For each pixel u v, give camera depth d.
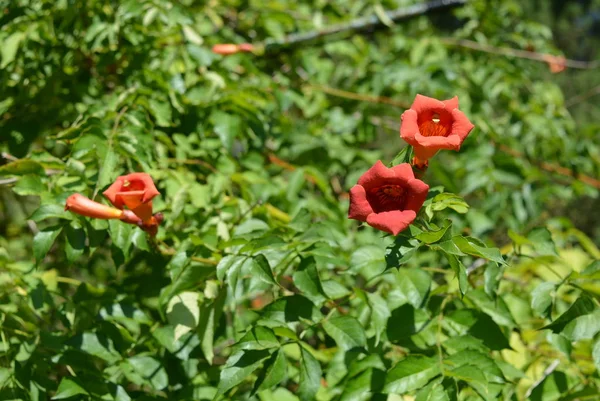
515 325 2.49
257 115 3.41
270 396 2.62
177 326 2.47
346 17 5.05
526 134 4.97
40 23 3.49
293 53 4.70
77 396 2.41
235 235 2.60
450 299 2.60
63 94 3.69
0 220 4.66
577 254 3.86
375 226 1.79
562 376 2.53
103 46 3.53
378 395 2.36
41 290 2.70
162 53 3.61
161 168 3.07
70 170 2.61
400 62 4.51
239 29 4.79
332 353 2.86
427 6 5.12
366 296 2.43
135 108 2.99
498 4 5.53
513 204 4.40
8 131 3.50
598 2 16.12
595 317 2.20
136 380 2.49
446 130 2.02
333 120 4.70
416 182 1.84
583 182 4.82
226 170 3.29
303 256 2.40
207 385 2.67
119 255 2.53
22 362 2.49
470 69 4.98
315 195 4.38
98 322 2.59
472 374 2.13
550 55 5.38
